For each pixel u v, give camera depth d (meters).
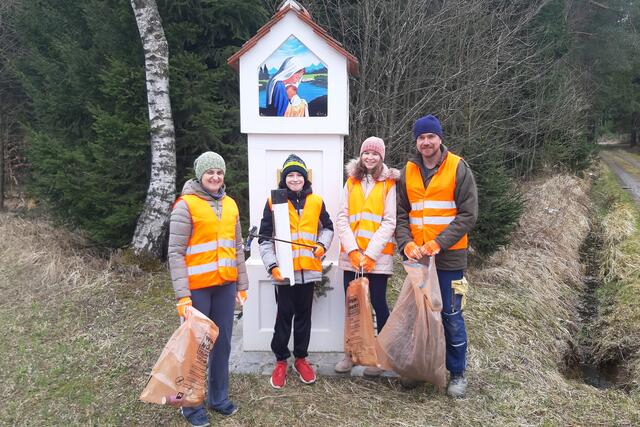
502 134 10.02
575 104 12.97
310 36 3.50
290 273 3.09
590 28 19.77
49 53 6.79
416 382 3.37
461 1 8.03
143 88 5.75
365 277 3.31
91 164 5.62
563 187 11.37
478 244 6.13
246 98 3.61
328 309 3.80
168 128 5.58
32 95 6.71
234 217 2.89
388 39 8.02
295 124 3.61
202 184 2.82
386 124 7.72
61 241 6.35
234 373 3.52
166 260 5.91
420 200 3.22
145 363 3.76
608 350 5.10
